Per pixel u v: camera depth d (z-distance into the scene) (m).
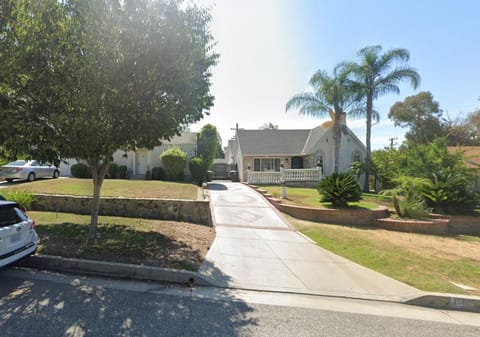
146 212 8.59
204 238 6.64
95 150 5.13
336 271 4.83
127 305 3.44
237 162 25.14
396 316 3.40
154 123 4.98
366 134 19.47
